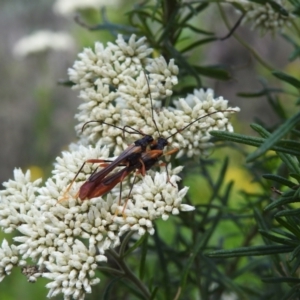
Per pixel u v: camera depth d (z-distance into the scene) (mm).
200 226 232
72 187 195
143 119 202
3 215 199
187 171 236
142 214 189
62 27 626
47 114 480
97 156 199
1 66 576
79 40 428
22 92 567
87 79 209
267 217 235
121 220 190
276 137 170
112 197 194
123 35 232
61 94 537
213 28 416
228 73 226
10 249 196
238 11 235
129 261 267
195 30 226
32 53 434
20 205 198
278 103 240
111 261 224
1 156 554
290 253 195
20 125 556
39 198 196
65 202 194
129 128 202
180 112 202
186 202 226
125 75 207
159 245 224
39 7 631
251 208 233
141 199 191
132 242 234
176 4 222
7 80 565
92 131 205
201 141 202
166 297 225
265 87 245
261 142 183
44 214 193
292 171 190
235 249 189
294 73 411
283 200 184
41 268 194
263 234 191
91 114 205
